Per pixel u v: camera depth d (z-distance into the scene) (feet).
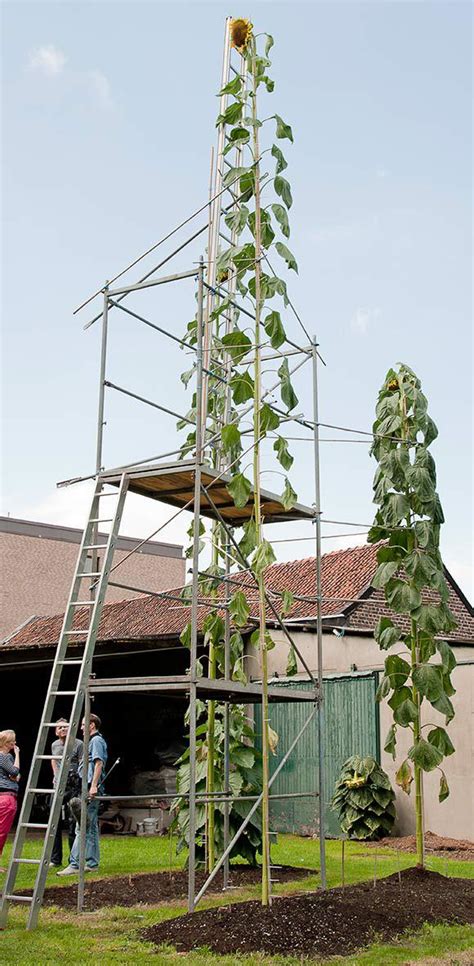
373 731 47.75
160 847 41.19
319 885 28.81
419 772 28.22
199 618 53.11
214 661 30.12
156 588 104.53
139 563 103.81
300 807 49.42
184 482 26.66
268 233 26.30
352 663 50.37
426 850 41.27
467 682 44.70
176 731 54.29
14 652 54.95
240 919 21.49
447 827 44.37
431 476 28.43
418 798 28.09
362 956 19.75
